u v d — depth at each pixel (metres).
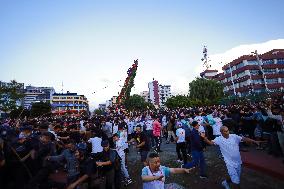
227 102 54.50
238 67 82.25
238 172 6.15
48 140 6.36
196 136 8.41
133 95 99.06
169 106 74.81
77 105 134.88
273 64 76.75
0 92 40.56
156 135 14.21
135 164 11.59
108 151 6.96
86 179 5.52
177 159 11.64
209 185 7.64
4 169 5.49
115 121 15.90
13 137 7.92
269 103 14.17
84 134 9.13
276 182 7.31
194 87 66.50
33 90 150.38
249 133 12.70
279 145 9.76
